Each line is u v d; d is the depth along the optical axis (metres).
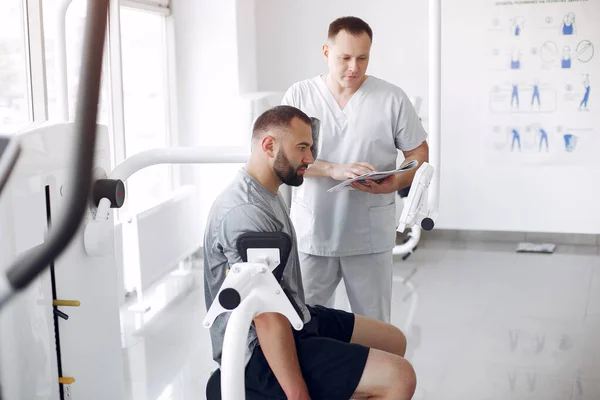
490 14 5.34
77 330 1.71
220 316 1.72
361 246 2.51
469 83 5.46
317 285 2.55
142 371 3.23
